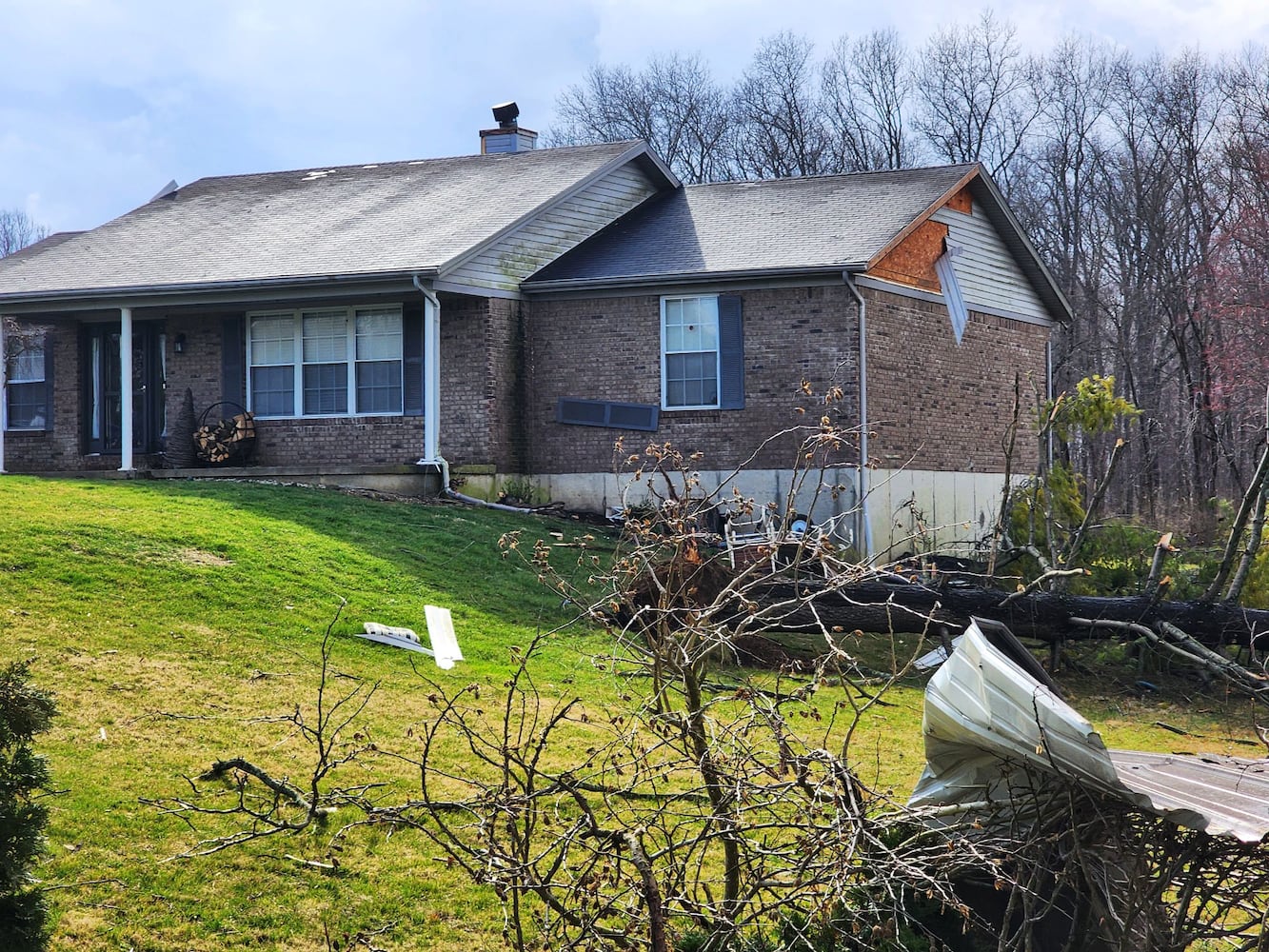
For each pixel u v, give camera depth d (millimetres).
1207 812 5332
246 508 16312
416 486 20375
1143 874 5672
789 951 5941
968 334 23422
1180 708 14461
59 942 6688
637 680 11727
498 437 21281
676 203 24703
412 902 7410
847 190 23406
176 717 9617
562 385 21766
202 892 7309
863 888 5789
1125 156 40844
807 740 10766
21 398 25469
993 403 24094
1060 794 5754
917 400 21672
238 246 22875
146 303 21672
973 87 45094
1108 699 14734
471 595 14648
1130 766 6414
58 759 8648
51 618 11312
